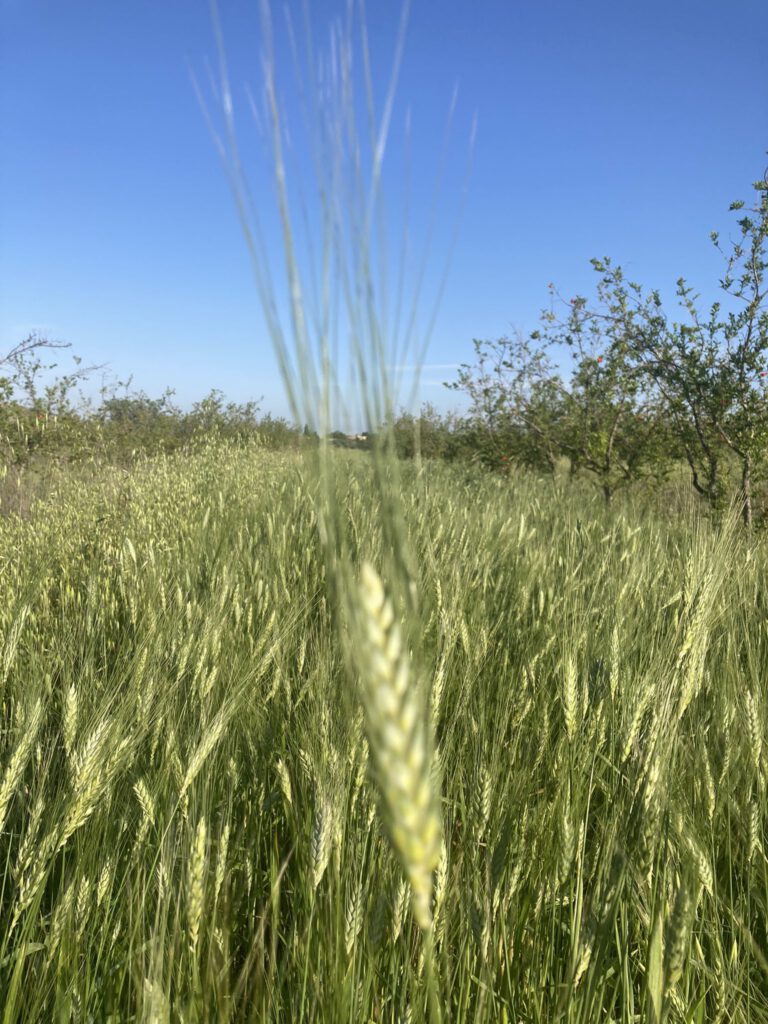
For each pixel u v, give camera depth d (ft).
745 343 7.38
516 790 2.02
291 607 3.13
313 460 0.69
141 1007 1.40
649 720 1.94
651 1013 1.36
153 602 3.15
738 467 8.75
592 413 10.75
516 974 1.74
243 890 1.98
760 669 2.62
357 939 1.57
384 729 0.58
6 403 9.11
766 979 1.74
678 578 3.38
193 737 2.04
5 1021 1.51
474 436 13.20
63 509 5.46
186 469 8.98
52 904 1.88
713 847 1.86
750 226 7.18
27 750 1.84
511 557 4.65
